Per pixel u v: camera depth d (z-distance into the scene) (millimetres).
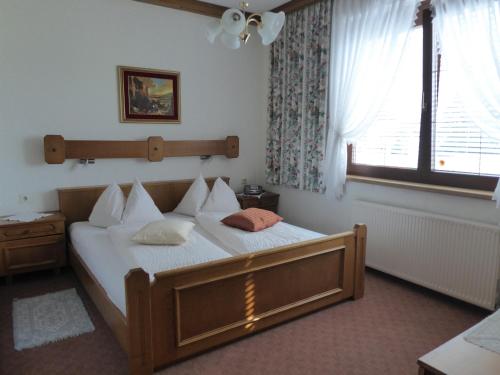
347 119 3596
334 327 2646
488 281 2709
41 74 3484
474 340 1476
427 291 3254
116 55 3818
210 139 4527
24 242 3309
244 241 2873
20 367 2188
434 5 2881
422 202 3184
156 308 2047
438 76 3092
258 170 4984
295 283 2645
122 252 2674
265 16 2338
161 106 4133
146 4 3918
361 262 3031
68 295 3115
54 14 3480
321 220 4176
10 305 2947
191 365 2205
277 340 2473
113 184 3674
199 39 4293
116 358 2279
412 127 3332
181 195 4305
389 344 2447
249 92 4762
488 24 2564
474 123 2746
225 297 2309
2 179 3428
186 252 2607
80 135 3730
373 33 3301
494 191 2736
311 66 4023
